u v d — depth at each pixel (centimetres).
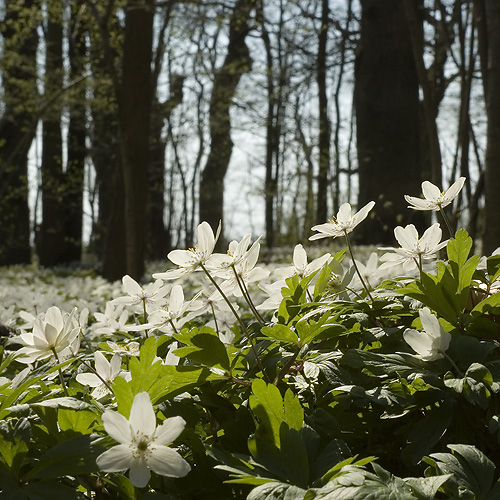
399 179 1916
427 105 798
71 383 210
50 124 2575
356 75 2212
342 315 196
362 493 125
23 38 2175
